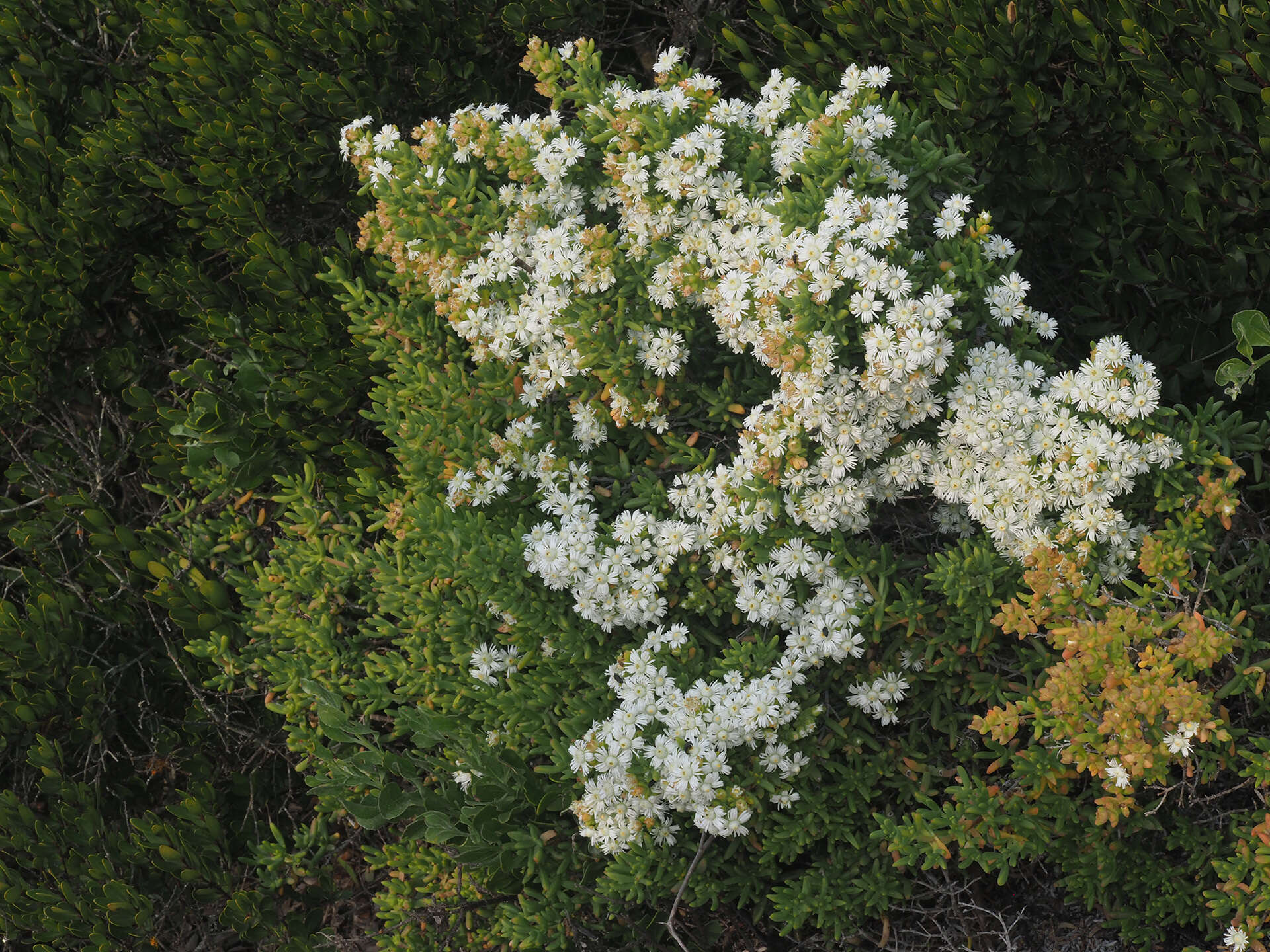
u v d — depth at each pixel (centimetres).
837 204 276
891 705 299
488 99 414
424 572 339
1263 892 249
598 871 322
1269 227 316
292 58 399
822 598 293
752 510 294
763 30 369
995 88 329
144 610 422
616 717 292
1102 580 278
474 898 337
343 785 343
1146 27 305
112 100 441
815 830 301
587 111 327
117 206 425
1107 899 303
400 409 354
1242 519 296
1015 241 352
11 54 439
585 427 328
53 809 396
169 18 411
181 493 425
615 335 317
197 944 377
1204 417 278
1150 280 327
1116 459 268
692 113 316
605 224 331
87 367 437
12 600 437
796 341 276
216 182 403
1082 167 335
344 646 378
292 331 396
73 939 353
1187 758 260
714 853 313
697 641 317
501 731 330
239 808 406
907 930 312
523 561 313
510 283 334
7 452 441
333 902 386
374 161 348
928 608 290
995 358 281
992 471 279
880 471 292
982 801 278
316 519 384
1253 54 283
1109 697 253
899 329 268
